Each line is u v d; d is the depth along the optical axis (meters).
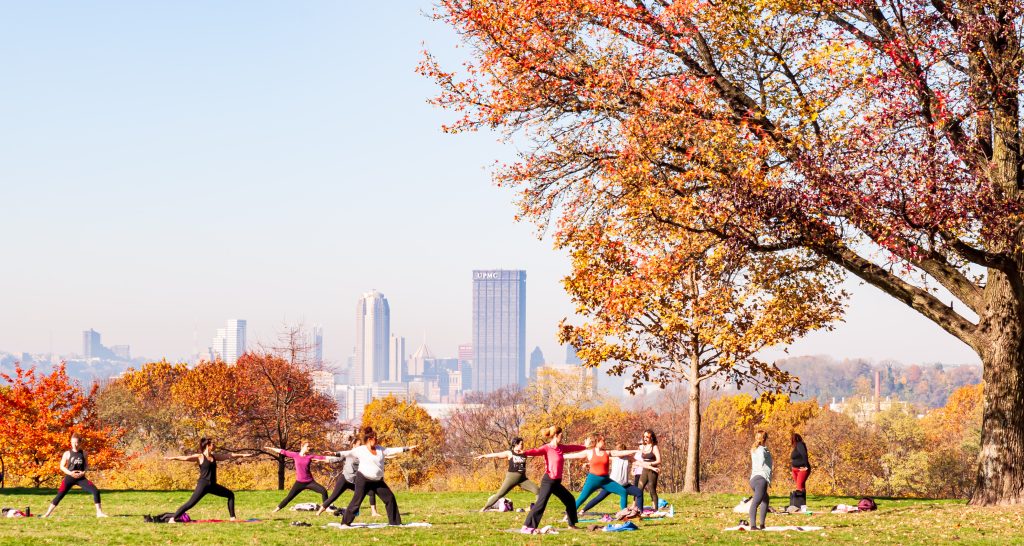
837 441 87.75
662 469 76.31
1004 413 23.58
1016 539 17.55
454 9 24.84
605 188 25.92
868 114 20.05
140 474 57.47
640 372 33.28
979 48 21.20
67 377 46.91
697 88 22.48
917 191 18.91
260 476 62.38
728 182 21.80
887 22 22.09
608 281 26.75
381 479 19.61
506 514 23.33
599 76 23.58
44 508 25.94
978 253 20.89
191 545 16.16
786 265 28.55
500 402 85.88
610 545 16.36
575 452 20.62
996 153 22.88
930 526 19.80
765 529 19.27
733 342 29.47
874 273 23.50
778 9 22.08
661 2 24.09
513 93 24.45
